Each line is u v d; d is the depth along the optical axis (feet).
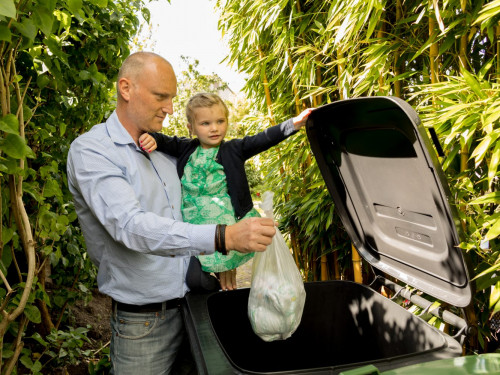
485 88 4.04
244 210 5.07
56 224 5.05
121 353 4.64
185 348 5.08
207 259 4.55
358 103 3.53
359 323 4.48
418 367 2.50
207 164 5.01
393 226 4.14
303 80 6.91
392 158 3.67
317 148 4.49
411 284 3.99
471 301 3.25
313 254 8.02
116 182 3.81
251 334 4.54
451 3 4.44
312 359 4.69
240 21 8.21
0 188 3.85
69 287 7.70
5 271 3.95
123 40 7.84
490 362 2.40
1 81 3.56
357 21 5.25
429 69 5.46
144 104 4.25
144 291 4.45
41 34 5.13
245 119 9.30
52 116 5.84
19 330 4.32
